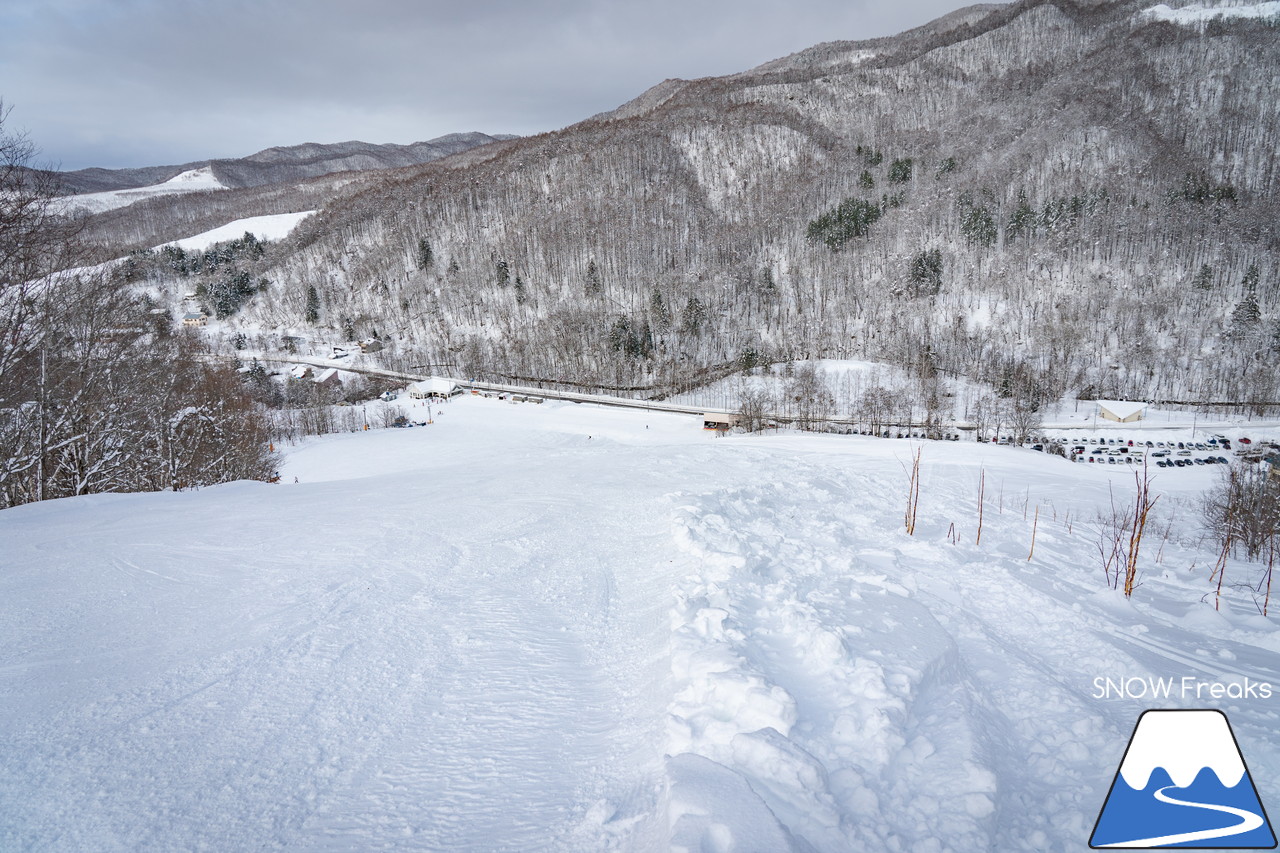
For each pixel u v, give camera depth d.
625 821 3.59
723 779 3.54
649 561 9.11
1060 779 4.32
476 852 3.48
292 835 3.64
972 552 10.97
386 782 4.16
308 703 5.09
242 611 6.88
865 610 6.68
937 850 3.38
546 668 5.84
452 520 11.65
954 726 4.53
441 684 5.49
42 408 17.25
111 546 9.30
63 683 5.18
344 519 11.61
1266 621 8.19
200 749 4.42
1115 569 11.20
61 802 3.78
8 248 14.88
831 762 4.04
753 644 5.56
